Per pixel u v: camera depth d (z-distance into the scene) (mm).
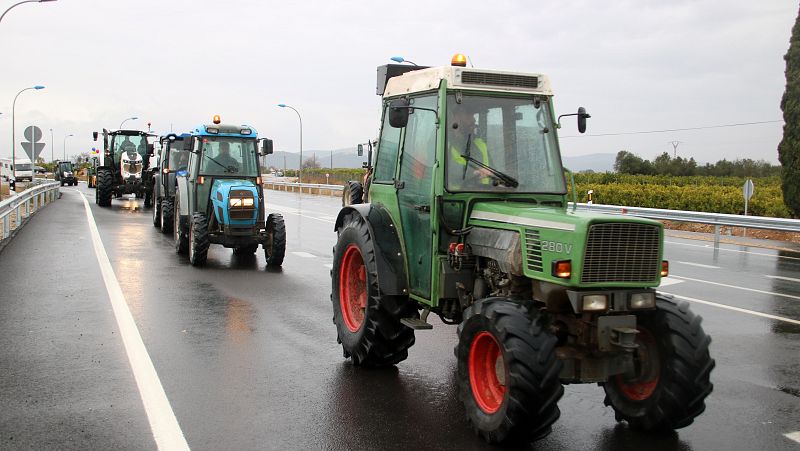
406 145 6449
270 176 73312
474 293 5617
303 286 11039
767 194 24172
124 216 23609
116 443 4699
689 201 23766
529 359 4512
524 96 6035
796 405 5695
